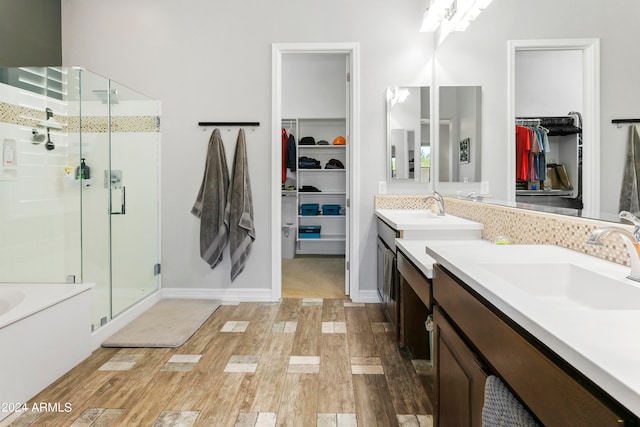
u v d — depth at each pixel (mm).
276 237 3191
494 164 2107
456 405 1106
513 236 1764
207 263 3170
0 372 1577
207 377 1924
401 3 3104
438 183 3082
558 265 1118
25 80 2441
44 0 3018
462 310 1045
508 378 772
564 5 1402
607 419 483
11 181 2420
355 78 3125
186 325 2588
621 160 1106
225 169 3170
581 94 1299
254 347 2287
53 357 1875
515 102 1836
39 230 2373
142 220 3010
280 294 3236
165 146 3193
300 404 1685
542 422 646
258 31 3143
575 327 614
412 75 3117
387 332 2514
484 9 2213
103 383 1865
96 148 2549
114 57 3180
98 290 2467
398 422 1557
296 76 5070
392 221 2312
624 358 504
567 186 1403
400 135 3135
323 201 5219
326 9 3121
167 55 3172
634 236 939
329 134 5156
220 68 3162
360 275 3197
